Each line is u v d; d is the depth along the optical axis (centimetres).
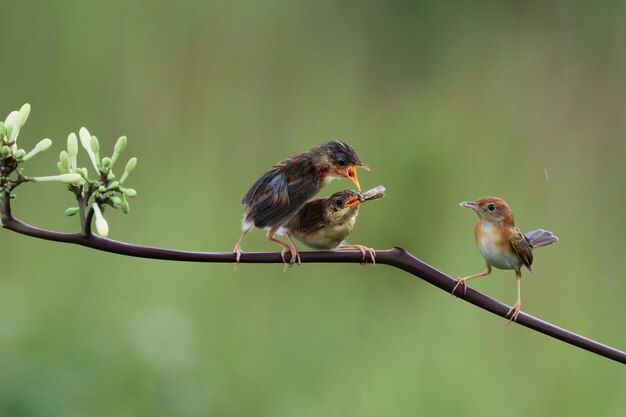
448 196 1355
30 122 1416
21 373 927
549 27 1661
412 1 1653
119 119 1421
